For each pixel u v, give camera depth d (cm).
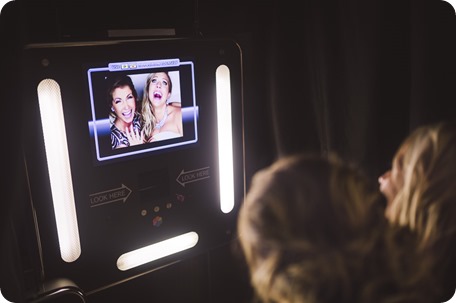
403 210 126
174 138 197
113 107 177
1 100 146
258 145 251
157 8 205
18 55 146
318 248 74
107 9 192
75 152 171
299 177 80
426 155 125
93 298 197
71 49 164
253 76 238
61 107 165
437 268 119
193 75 197
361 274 73
